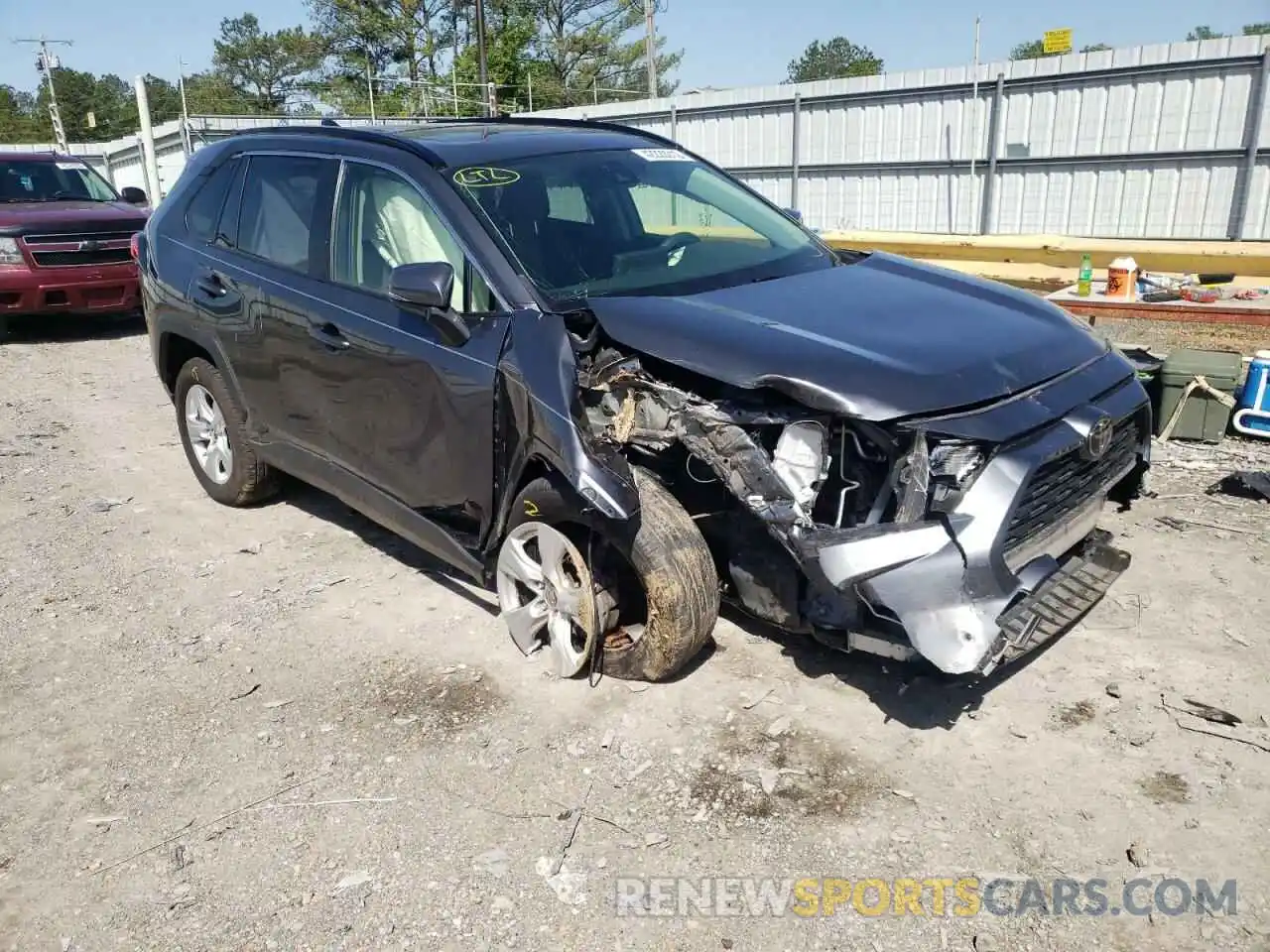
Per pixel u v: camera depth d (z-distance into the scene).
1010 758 3.21
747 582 3.40
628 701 3.59
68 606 4.58
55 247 10.34
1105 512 5.00
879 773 3.16
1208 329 7.93
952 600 2.94
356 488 4.48
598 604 3.60
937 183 13.30
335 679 3.87
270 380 4.84
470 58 45.31
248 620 4.38
